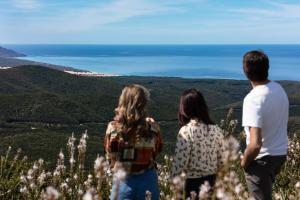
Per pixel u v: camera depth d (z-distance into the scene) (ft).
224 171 10.11
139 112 15.49
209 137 16.79
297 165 27.07
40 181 18.38
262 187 17.04
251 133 16.49
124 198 15.74
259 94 16.61
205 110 17.01
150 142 15.76
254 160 17.10
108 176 15.64
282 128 17.03
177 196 12.16
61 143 218.38
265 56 16.99
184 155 16.63
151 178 16.05
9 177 25.44
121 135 15.52
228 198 9.74
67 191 18.86
